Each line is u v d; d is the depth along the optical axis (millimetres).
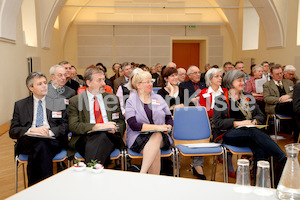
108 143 2602
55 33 10742
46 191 1421
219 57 12477
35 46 8609
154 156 2662
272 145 2643
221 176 3299
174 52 13297
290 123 5211
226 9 11672
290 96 4695
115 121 2881
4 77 6188
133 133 2832
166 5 12109
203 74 7406
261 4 8742
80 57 12188
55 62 10781
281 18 8344
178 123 3111
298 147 1454
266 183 1426
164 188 1445
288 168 1365
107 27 12133
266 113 4883
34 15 8602
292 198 1317
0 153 4262
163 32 12344
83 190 1431
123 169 2752
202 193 1386
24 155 2561
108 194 1377
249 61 10578
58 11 9594
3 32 6047
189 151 2738
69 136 3338
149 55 12383
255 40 11180
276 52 8875
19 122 2701
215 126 2998
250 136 2760
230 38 12445
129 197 1338
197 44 13320
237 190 1412
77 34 12086
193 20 12312
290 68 5035
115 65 8047
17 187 2818
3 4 5887
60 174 1674
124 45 12258
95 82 2781
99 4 11961
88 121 2789
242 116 3045
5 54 6258
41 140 2537
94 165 1742
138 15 12141
